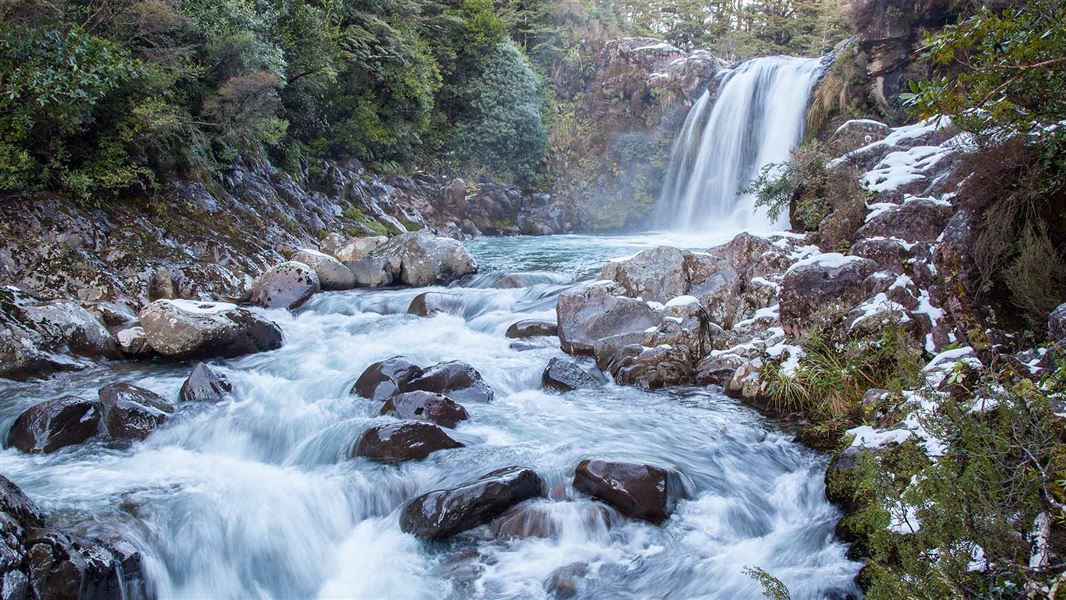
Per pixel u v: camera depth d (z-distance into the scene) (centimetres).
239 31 1501
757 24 4153
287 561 534
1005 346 671
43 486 596
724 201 2373
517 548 536
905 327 752
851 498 558
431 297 1192
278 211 1641
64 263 1112
